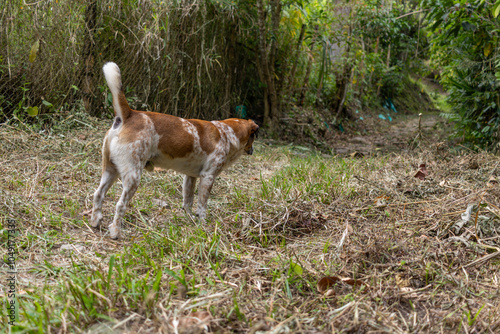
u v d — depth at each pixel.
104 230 3.28
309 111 11.23
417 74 20.89
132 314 1.98
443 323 2.03
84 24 5.84
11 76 5.41
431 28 7.82
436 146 5.91
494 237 2.97
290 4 9.21
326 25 11.00
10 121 5.39
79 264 2.54
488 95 7.26
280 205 3.65
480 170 4.84
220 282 2.41
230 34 8.43
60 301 2.04
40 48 5.49
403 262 2.64
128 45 6.27
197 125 3.54
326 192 4.12
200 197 3.66
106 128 5.85
